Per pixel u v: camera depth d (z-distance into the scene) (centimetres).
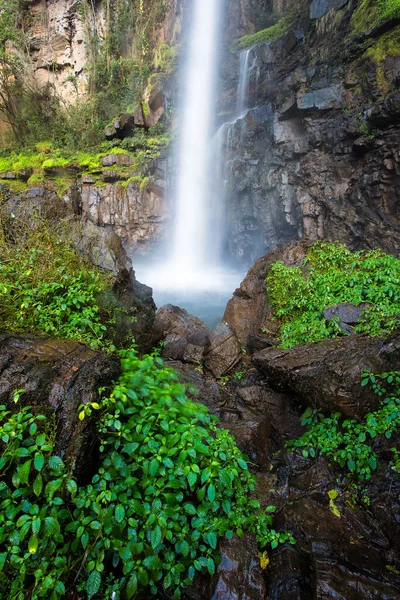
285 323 584
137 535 243
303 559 278
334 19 1548
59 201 652
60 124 2411
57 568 221
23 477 214
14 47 2548
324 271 627
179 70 2255
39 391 271
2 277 397
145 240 2153
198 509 266
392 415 364
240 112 2066
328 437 386
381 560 275
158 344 664
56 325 365
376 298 505
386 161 1264
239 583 252
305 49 1708
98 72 2444
